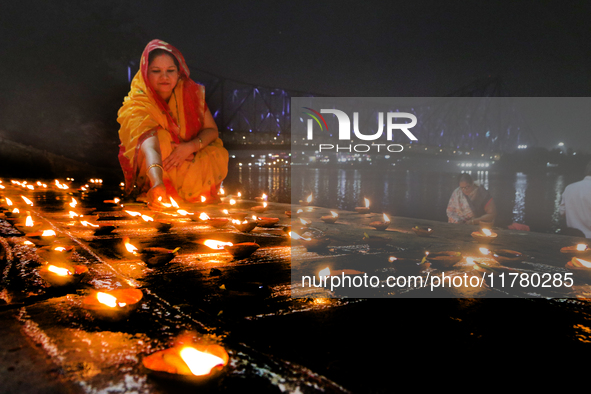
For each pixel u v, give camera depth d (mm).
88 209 3809
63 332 936
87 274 1479
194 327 991
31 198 5031
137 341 898
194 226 2912
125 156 4238
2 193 5801
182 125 4352
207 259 1800
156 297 1224
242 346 882
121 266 1628
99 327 974
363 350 872
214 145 4652
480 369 794
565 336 968
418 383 735
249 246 1763
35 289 1269
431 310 1146
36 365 772
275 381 734
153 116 4098
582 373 784
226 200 5379
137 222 3027
